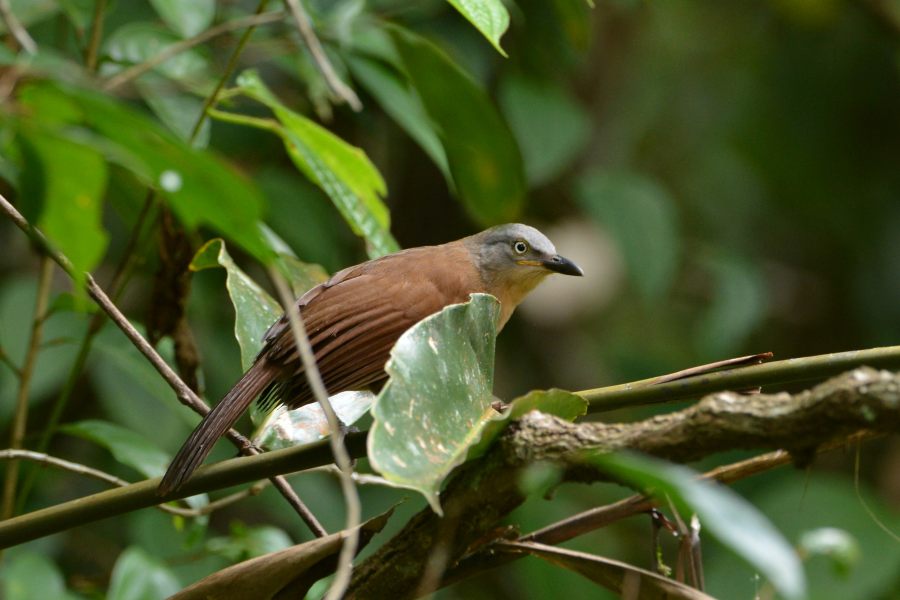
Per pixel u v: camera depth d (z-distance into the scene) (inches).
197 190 169.0
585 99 657.6
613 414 591.5
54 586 352.2
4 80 193.5
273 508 462.3
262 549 346.6
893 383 181.8
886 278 689.6
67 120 173.6
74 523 252.4
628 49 665.0
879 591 426.3
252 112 510.6
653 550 238.5
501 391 641.0
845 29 703.7
